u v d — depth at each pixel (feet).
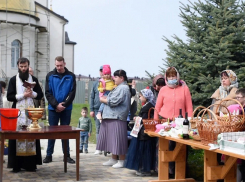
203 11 29.73
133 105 28.84
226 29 28.09
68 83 26.11
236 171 16.83
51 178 22.02
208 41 27.66
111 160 26.27
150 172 22.95
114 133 24.82
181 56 28.99
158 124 19.97
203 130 14.93
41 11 123.13
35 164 23.90
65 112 26.32
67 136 21.06
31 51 114.83
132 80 29.60
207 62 27.35
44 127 22.47
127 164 23.16
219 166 16.03
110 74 27.81
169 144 21.38
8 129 20.15
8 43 109.91
